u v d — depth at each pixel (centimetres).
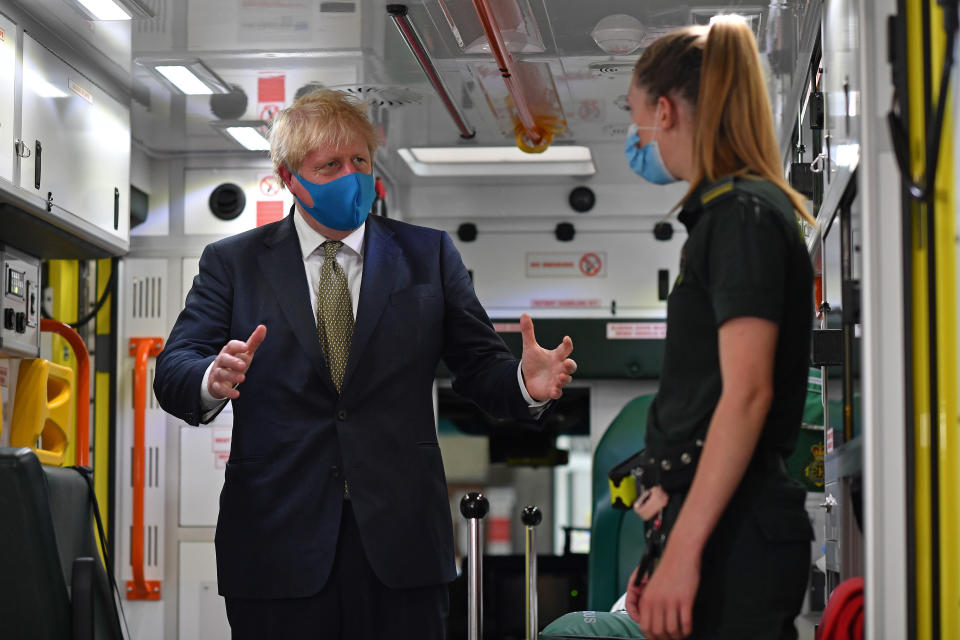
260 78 464
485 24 383
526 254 632
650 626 179
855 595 226
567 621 356
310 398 254
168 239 582
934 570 184
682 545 177
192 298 269
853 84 239
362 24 401
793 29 393
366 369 257
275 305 261
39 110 378
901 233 192
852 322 250
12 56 361
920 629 186
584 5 379
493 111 509
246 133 545
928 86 184
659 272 625
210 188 584
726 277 178
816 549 336
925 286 188
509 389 258
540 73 453
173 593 562
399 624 252
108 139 439
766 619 179
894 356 191
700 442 183
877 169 194
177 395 247
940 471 184
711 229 184
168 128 538
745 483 184
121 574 564
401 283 266
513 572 605
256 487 252
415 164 613
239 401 259
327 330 261
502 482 625
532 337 254
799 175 353
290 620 249
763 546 181
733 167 192
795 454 382
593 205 630
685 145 199
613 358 618
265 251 269
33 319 412
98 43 413
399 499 253
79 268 575
